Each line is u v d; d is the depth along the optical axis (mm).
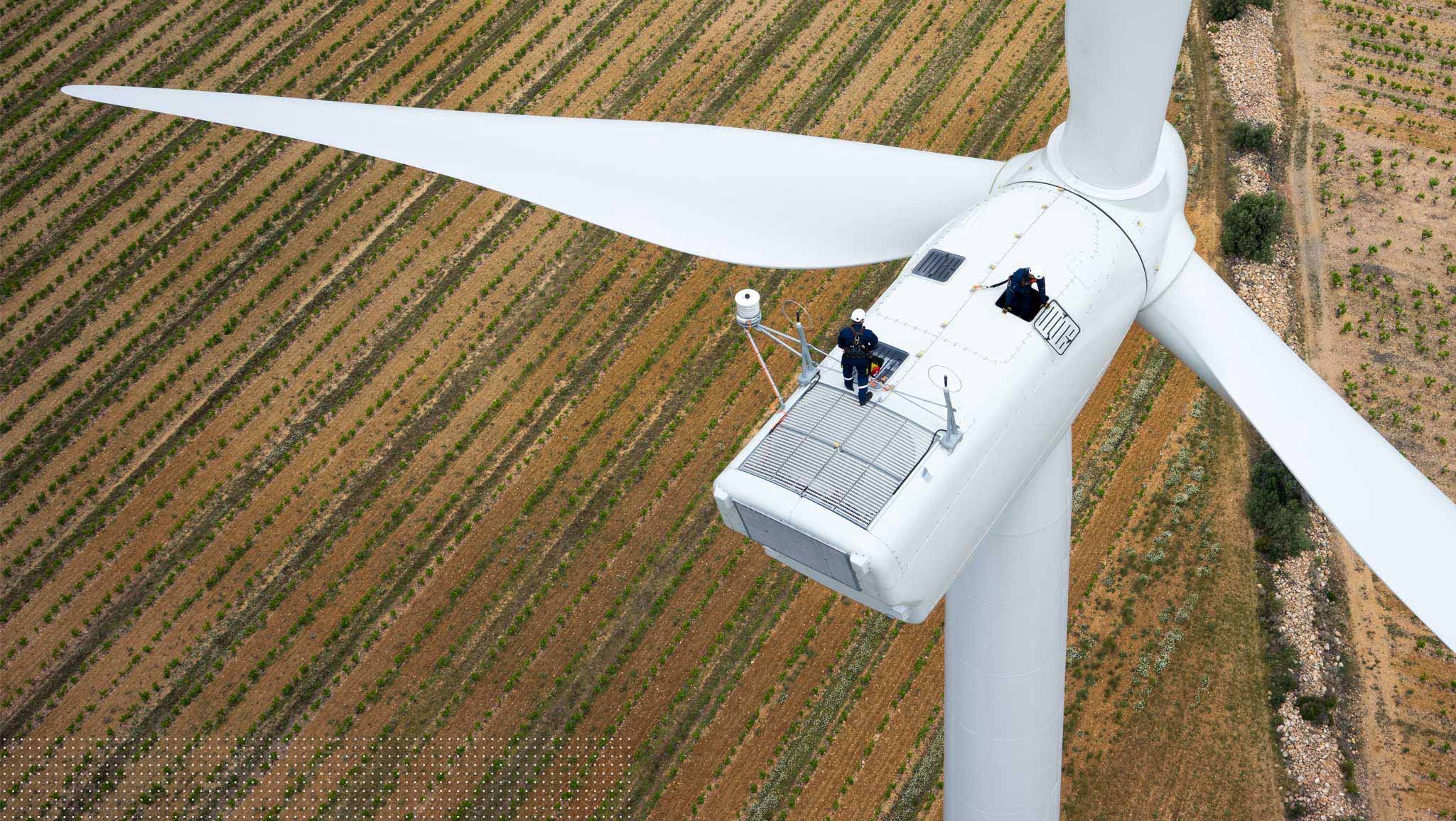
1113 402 42219
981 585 24156
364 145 23312
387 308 46750
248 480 43125
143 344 46719
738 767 36375
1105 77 19453
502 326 45938
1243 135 48219
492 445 43156
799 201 23500
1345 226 45938
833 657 37875
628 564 40219
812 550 18094
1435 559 19984
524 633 39250
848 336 18391
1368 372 42000
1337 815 33812
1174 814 34312
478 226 48625
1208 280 22062
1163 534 39125
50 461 44062
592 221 23219
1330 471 20828
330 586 40594
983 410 18703
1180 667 36500
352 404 44531
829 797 35594
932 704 36719
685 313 45562
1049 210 20906
